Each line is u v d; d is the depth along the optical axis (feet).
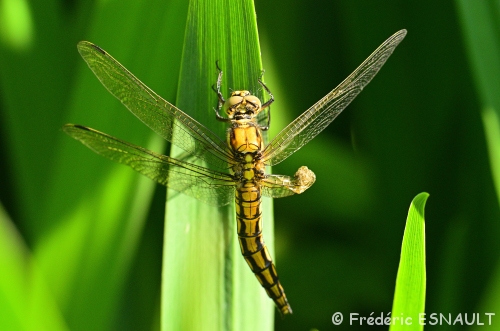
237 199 2.09
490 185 2.15
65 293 2.08
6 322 2.00
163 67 2.07
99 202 2.08
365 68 2.09
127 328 2.13
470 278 2.15
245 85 2.07
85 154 2.08
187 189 2.07
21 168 2.12
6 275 2.00
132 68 2.07
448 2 2.15
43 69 2.12
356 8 2.16
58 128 2.12
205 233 2.08
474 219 2.16
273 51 2.17
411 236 2.00
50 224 2.08
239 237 2.08
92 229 2.08
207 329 2.06
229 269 2.08
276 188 2.10
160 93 2.08
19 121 2.12
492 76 2.07
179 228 2.07
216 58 2.06
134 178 2.08
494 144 2.07
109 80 2.05
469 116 2.17
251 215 2.08
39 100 2.12
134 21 2.07
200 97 2.07
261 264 2.08
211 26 2.05
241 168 2.09
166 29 2.07
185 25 2.06
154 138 2.10
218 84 2.07
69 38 2.13
